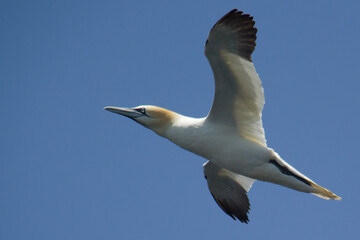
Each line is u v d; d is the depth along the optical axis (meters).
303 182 16.80
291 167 16.75
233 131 16.72
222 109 16.47
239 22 14.88
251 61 15.44
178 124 17.25
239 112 16.52
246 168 16.94
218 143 16.72
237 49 15.25
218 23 14.73
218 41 15.08
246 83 15.93
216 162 17.14
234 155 16.75
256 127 16.72
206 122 16.83
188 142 17.08
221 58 15.41
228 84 15.92
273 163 16.75
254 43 15.24
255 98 16.28
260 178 17.12
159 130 17.66
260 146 16.62
